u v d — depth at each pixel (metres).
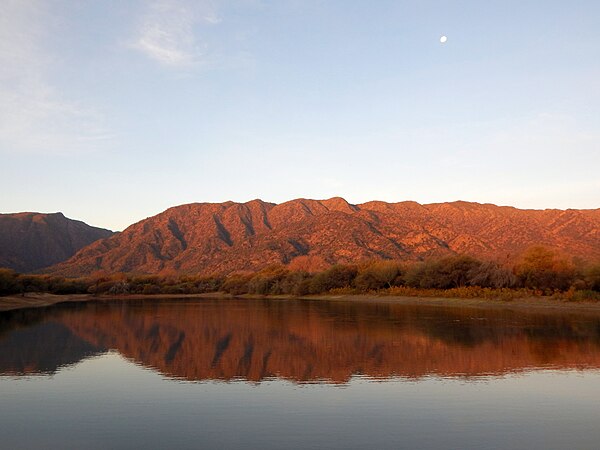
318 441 12.17
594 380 18.88
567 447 11.78
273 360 23.52
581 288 59.44
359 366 21.81
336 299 90.31
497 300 62.66
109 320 46.62
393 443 12.03
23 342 30.56
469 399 16.06
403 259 142.25
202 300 101.88
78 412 14.81
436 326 37.44
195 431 13.01
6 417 14.37
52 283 115.88
